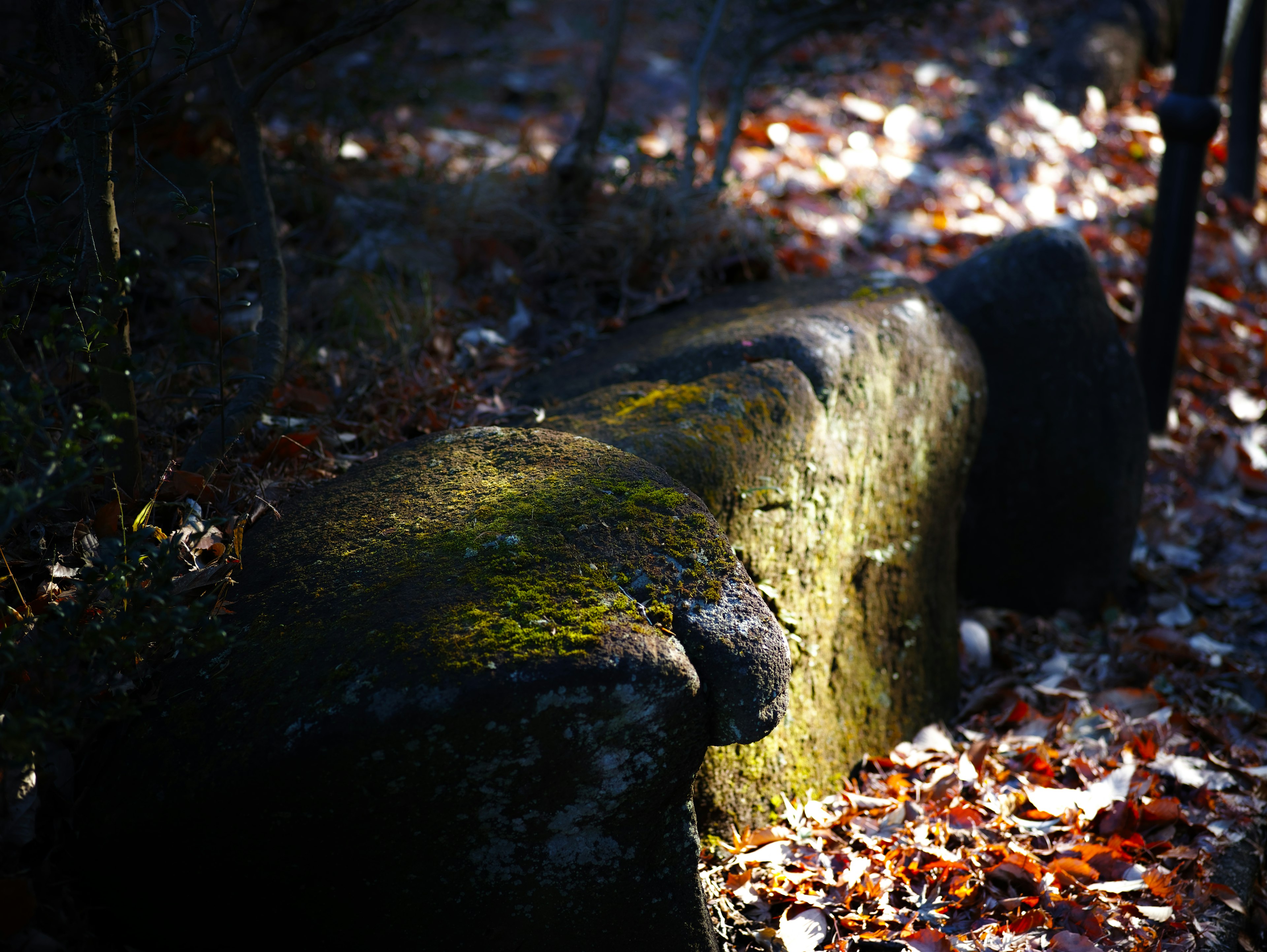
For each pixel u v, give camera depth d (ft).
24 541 5.22
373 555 5.09
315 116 10.91
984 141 16.10
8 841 4.35
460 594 4.68
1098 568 10.09
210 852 4.53
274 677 4.57
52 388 4.42
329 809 4.38
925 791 7.29
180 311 8.47
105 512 5.15
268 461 6.41
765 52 11.55
